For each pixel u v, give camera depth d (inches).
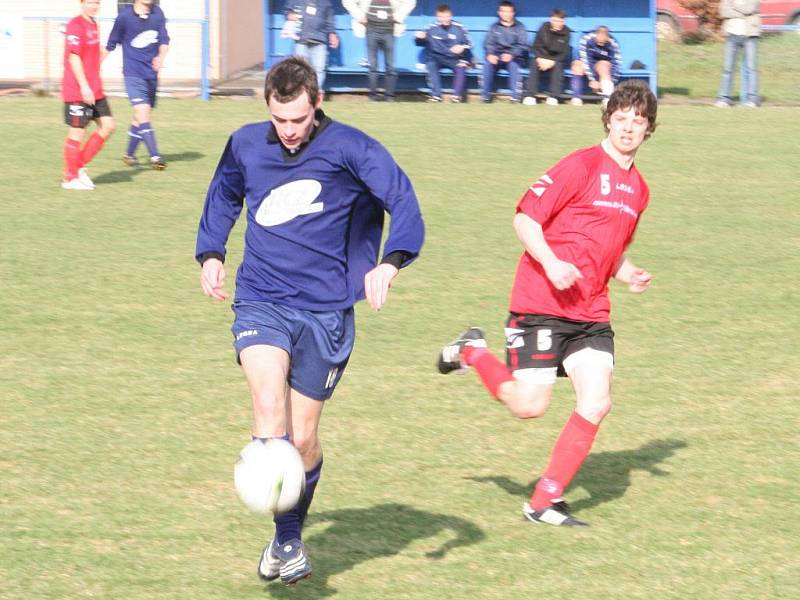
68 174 1815.9
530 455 864.9
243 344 617.9
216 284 639.8
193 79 3016.7
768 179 1977.1
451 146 2217.0
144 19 1942.7
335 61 3026.6
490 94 2898.6
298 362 639.1
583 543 718.5
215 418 924.0
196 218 1644.9
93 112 1809.8
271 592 649.6
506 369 754.8
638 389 1016.9
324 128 625.0
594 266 732.7
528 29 3046.3
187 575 666.8
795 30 3065.9
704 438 904.9
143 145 2229.3
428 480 814.5
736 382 1036.5
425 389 1005.8
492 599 644.7
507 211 1716.3
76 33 1763.0
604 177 730.2
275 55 3075.8
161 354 1086.4
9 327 1156.5
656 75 3048.7
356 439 887.7
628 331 1190.9
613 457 866.8
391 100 2908.5
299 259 631.8
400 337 1155.9
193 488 789.2
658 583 666.2
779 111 2773.1
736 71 3334.2
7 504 757.9
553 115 2650.1
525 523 747.4
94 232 1555.1
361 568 680.4
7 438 872.3
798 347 1141.1
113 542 707.4
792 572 682.2
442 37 2869.1
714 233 1615.4
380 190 617.9
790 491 802.8
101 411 934.4
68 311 1213.7
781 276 1405.0
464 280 1363.2
